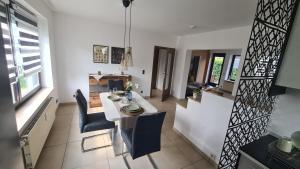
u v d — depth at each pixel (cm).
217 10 237
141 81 502
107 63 432
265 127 176
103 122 224
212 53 710
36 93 274
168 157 232
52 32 340
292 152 120
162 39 504
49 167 195
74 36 378
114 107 231
